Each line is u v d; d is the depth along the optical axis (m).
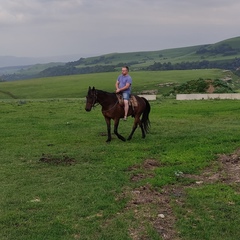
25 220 8.02
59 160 13.11
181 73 165.38
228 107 29.16
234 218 7.94
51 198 9.28
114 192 9.58
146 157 13.25
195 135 17.03
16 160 13.32
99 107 31.48
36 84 138.12
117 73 179.38
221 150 13.73
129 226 7.63
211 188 9.74
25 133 18.89
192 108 29.75
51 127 20.80
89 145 15.67
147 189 9.80
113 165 12.17
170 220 7.94
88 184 10.29
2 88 129.38
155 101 38.78
